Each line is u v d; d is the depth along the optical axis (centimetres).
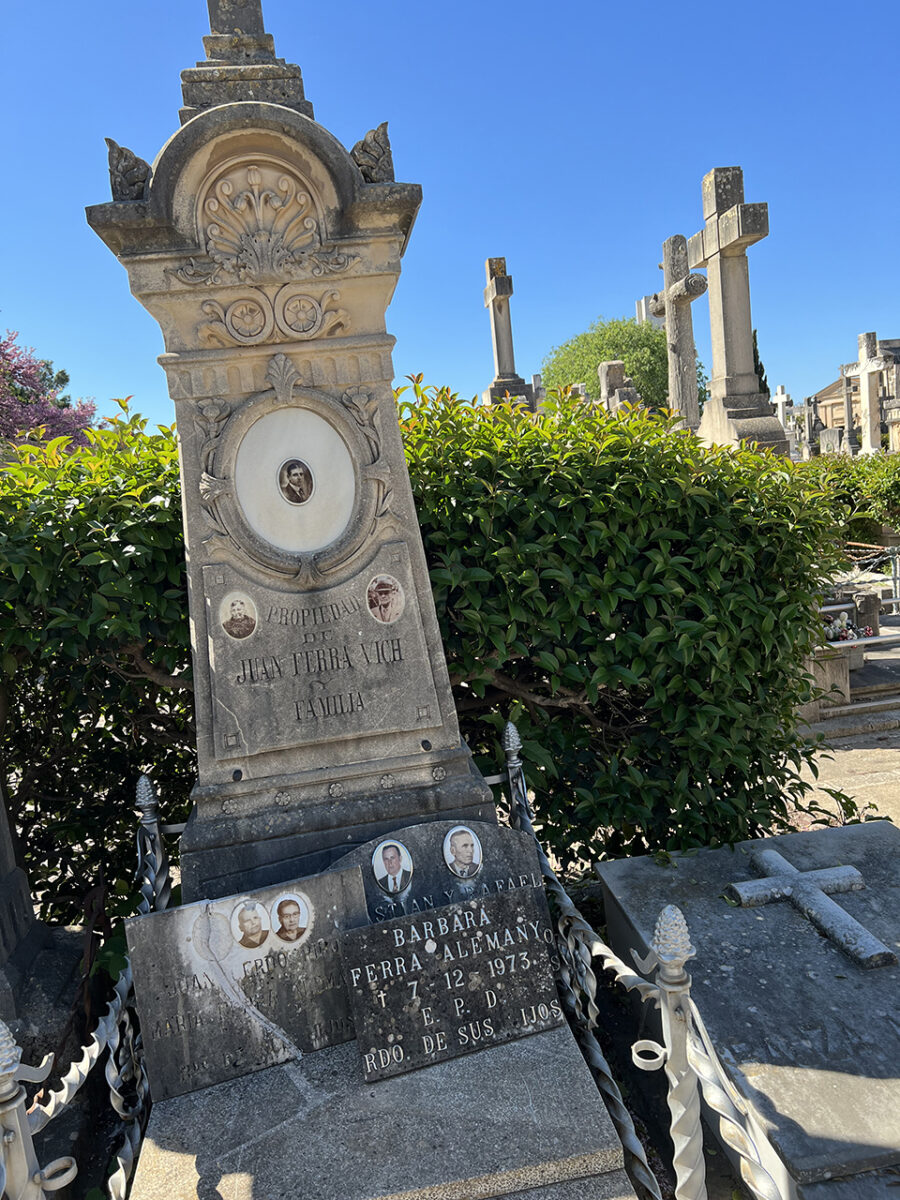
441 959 248
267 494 286
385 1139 216
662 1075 292
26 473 339
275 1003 249
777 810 404
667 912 202
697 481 373
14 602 325
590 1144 208
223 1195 203
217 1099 236
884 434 2480
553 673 370
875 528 1285
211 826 279
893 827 363
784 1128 213
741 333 983
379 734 292
